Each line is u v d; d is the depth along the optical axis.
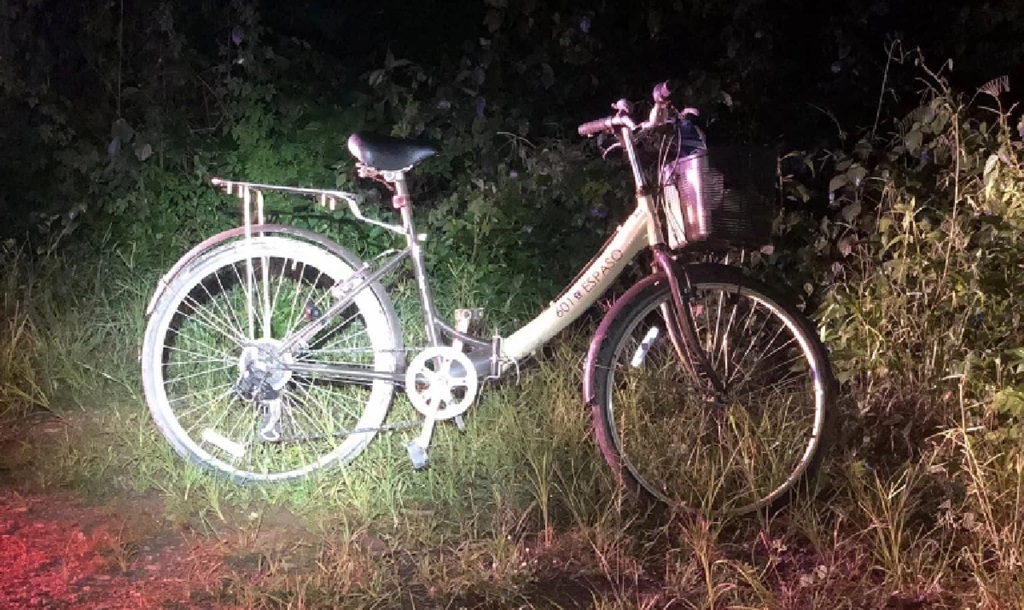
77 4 5.72
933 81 6.20
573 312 3.89
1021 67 6.37
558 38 6.17
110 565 3.33
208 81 5.74
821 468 3.73
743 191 3.43
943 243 4.29
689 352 3.72
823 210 5.52
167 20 5.59
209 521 3.64
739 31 6.07
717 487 3.60
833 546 3.43
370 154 3.79
